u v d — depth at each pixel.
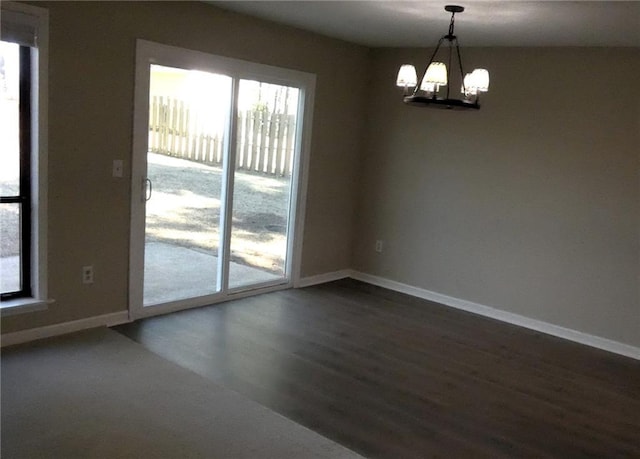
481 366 4.03
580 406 3.53
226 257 4.89
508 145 4.98
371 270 6.00
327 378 3.59
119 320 4.21
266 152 5.07
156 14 4.00
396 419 3.16
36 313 3.75
